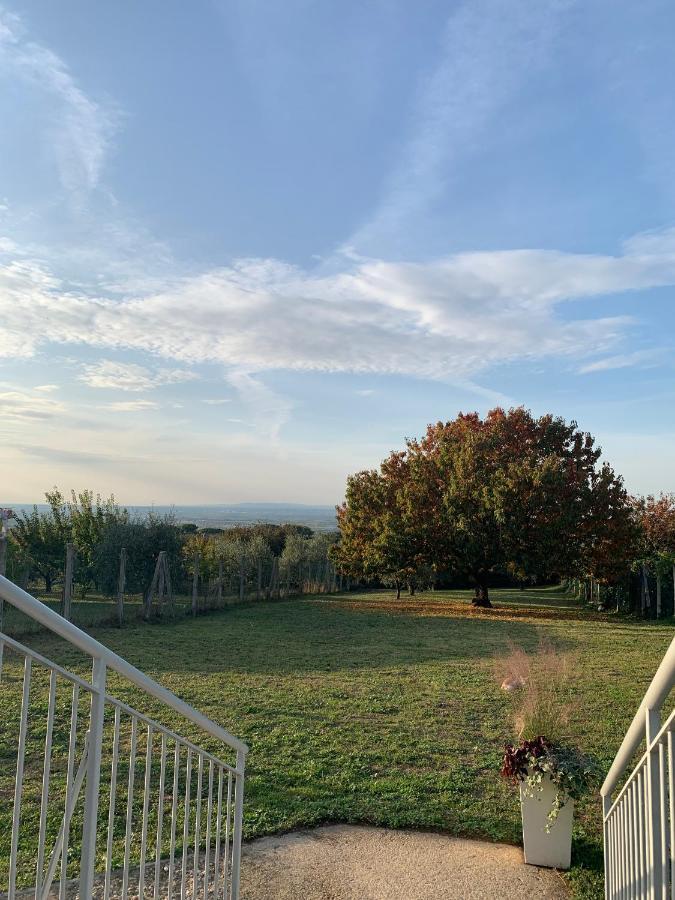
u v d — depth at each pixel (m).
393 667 11.38
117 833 4.72
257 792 5.56
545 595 32.75
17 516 21.50
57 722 7.34
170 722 7.59
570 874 4.23
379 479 27.42
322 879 4.12
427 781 5.82
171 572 19.81
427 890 4.02
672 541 27.94
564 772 4.29
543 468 21.98
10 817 4.94
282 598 27.19
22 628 13.59
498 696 9.17
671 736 2.23
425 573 27.81
